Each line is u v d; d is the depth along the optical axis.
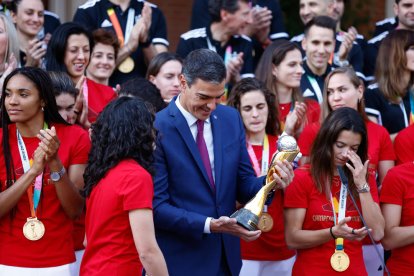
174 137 7.98
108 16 12.09
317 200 8.73
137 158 7.14
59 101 9.07
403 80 11.09
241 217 7.66
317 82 11.78
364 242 9.91
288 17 16.22
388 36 11.24
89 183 7.18
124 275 6.94
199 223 7.72
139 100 7.28
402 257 9.16
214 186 8.05
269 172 7.92
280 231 9.58
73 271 8.45
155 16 12.48
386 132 10.13
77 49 10.45
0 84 9.59
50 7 14.78
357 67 12.76
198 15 13.11
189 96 7.78
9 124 8.23
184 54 12.16
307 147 9.79
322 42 11.65
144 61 11.85
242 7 11.96
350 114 8.66
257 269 9.58
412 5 12.77
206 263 8.04
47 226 8.12
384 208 9.16
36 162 7.73
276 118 10.11
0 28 9.98
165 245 7.98
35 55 10.82
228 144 8.19
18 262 8.04
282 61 10.84
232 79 11.51
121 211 6.96
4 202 7.82
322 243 8.57
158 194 7.84
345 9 16.94
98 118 7.26
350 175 8.79
